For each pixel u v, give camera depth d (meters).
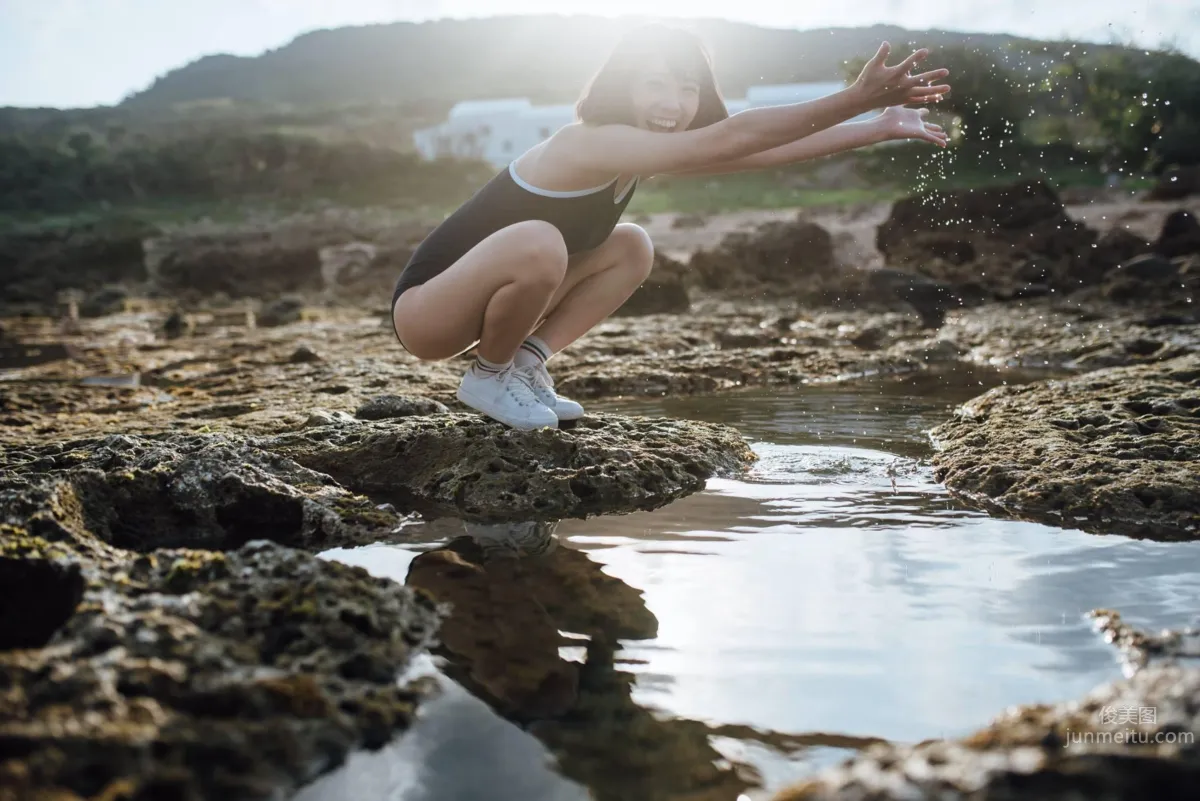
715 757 1.67
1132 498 3.12
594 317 3.75
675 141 3.02
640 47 3.15
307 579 2.16
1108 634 2.13
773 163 3.21
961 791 1.34
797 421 4.86
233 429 4.27
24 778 1.43
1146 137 23.56
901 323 9.94
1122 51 24.17
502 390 3.58
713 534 2.96
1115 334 7.59
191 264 20.80
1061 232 13.18
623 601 2.39
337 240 28.81
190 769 1.54
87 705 1.61
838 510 3.21
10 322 15.12
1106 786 1.32
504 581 2.55
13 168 46.88
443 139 65.94
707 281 14.01
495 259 3.14
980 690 1.89
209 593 2.09
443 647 2.12
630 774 1.62
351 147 44.28
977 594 2.40
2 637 2.12
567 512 3.27
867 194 27.95
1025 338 7.99
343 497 3.29
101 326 13.84
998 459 3.59
